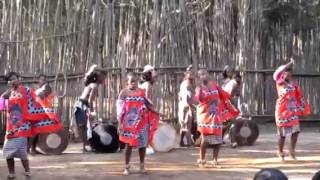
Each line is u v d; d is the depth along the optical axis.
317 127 16.38
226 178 8.65
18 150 8.19
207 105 9.41
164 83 13.70
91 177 8.65
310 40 16.42
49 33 12.92
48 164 9.81
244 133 12.13
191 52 13.90
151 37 13.46
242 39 14.70
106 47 13.19
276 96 15.69
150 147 11.12
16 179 8.38
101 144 11.05
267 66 15.83
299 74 16.19
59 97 12.95
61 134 10.94
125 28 13.40
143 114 8.80
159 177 8.70
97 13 13.09
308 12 17.69
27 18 12.88
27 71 12.78
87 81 11.34
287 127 10.04
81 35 13.05
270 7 18.00
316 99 16.39
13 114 8.16
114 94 13.20
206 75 9.52
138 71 13.39
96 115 12.95
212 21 14.34
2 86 12.56
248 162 10.12
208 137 9.49
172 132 11.36
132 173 8.98
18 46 12.78
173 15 13.62
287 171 9.26
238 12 14.70
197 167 9.60
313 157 10.63
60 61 13.02
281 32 16.27
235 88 12.09
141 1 13.43
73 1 13.07
